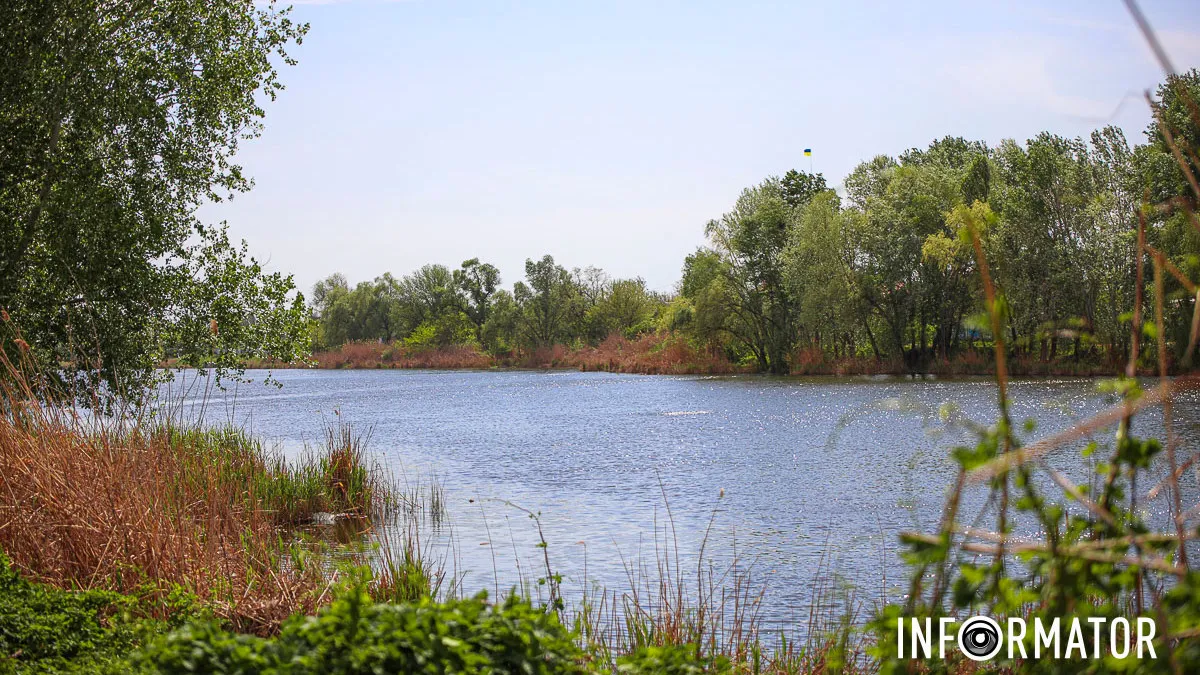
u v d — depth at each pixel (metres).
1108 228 49.00
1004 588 3.43
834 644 6.55
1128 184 48.00
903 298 59.84
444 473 23.55
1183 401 31.11
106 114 19.00
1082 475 18.09
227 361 21.09
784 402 43.66
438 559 13.45
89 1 18.62
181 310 20.62
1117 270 47.72
